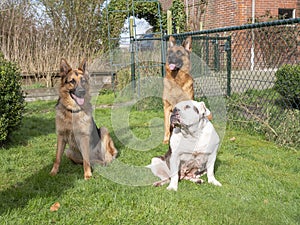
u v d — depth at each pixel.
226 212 1.66
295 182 2.04
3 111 2.83
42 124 3.79
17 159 2.53
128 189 1.95
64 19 6.94
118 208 1.71
